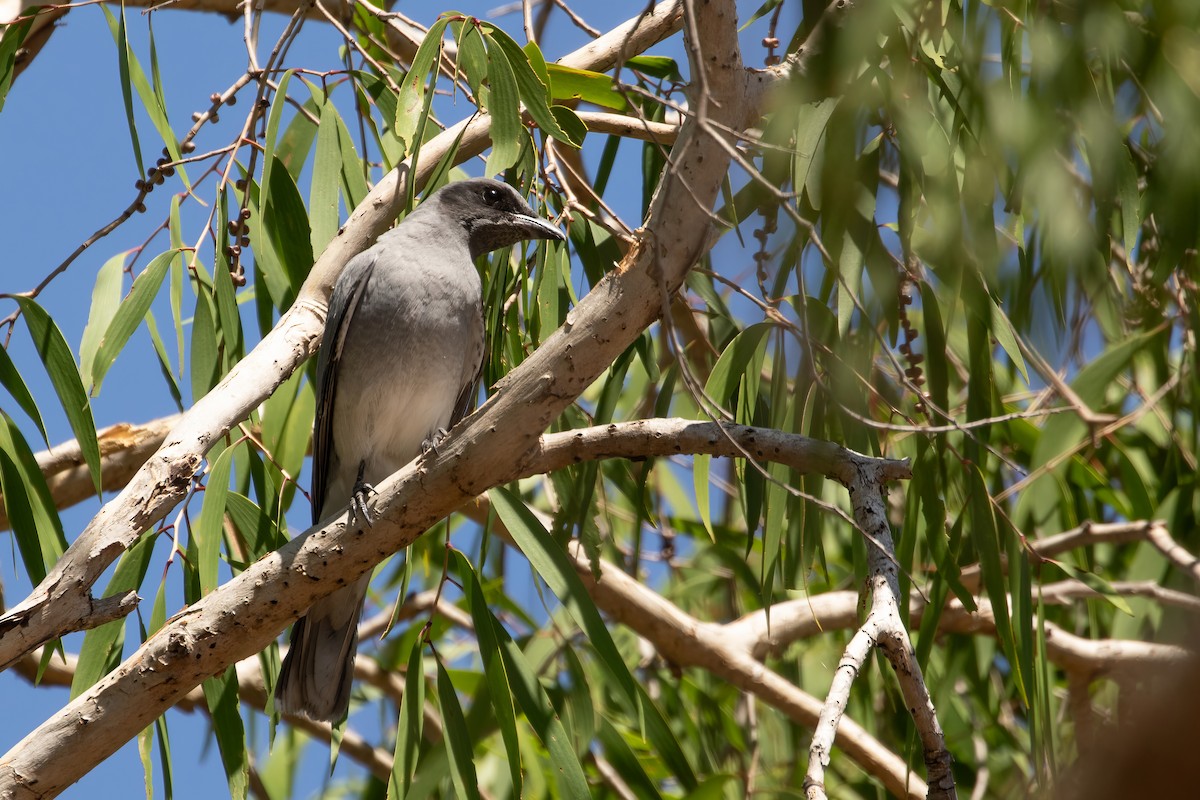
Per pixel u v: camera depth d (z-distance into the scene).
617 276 5.90
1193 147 5.82
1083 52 5.62
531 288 9.05
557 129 7.21
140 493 5.92
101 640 7.36
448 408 8.84
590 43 8.62
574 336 5.91
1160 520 9.30
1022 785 2.87
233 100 7.93
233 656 6.12
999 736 11.09
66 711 5.96
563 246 8.47
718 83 5.70
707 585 12.41
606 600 10.41
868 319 6.01
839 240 5.89
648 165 9.04
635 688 7.43
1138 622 9.77
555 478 8.26
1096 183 5.71
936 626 8.24
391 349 8.54
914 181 6.88
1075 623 11.73
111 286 8.16
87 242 7.53
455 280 8.75
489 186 9.16
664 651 10.62
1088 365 8.84
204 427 6.23
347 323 8.46
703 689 11.52
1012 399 10.83
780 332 7.54
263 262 8.32
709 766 11.12
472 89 7.69
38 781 5.84
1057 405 9.18
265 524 7.67
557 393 5.96
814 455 6.23
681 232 5.76
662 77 9.15
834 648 11.77
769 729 11.38
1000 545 7.99
